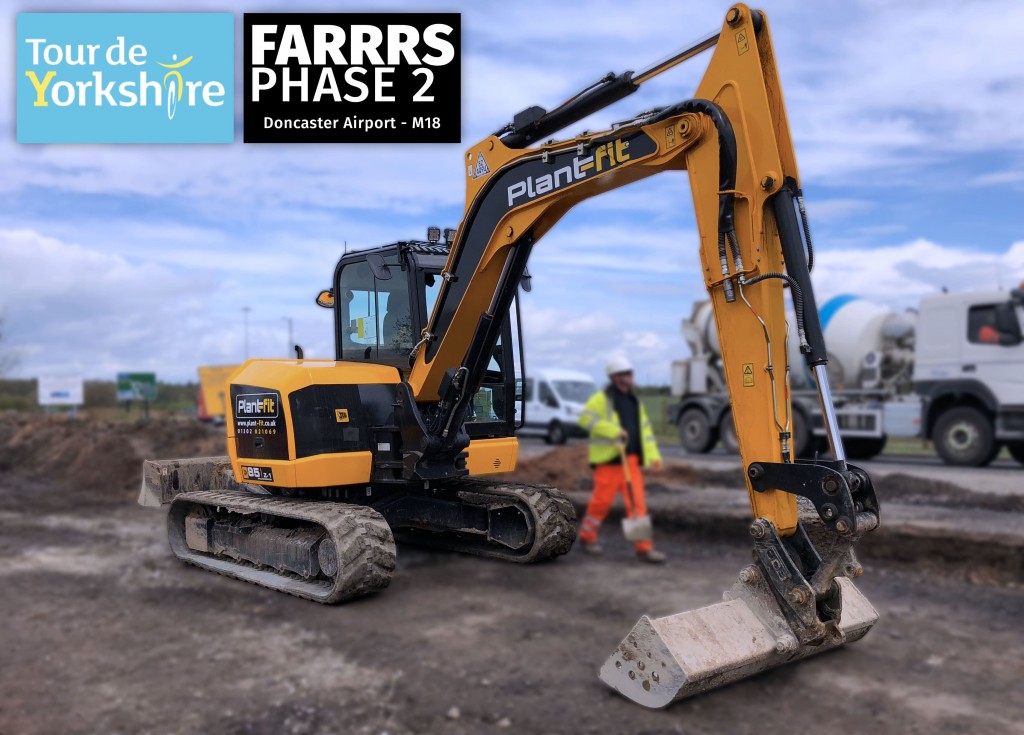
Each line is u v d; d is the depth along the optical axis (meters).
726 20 4.01
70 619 5.24
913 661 4.32
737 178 3.96
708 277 4.06
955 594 5.74
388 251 6.35
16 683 4.09
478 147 5.60
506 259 5.58
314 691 3.96
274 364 6.46
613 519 8.55
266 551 6.23
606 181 4.77
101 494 11.55
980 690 3.93
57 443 15.66
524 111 5.28
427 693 3.93
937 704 3.77
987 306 12.40
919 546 6.76
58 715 3.69
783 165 3.91
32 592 5.95
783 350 3.89
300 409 6.03
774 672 4.17
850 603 4.39
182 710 3.74
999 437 12.26
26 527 8.79
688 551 7.25
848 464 3.76
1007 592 5.77
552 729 3.53
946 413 12.96
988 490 9.73
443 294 5.84
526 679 4.10
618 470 6.84
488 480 7.31
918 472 11.91
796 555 3.86
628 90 4.72
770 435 3.84
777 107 3.93
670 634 3.69
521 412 6.96
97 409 44.22
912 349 13.94
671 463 12.15
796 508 3.90
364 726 3.56
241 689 3.99
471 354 5.82
